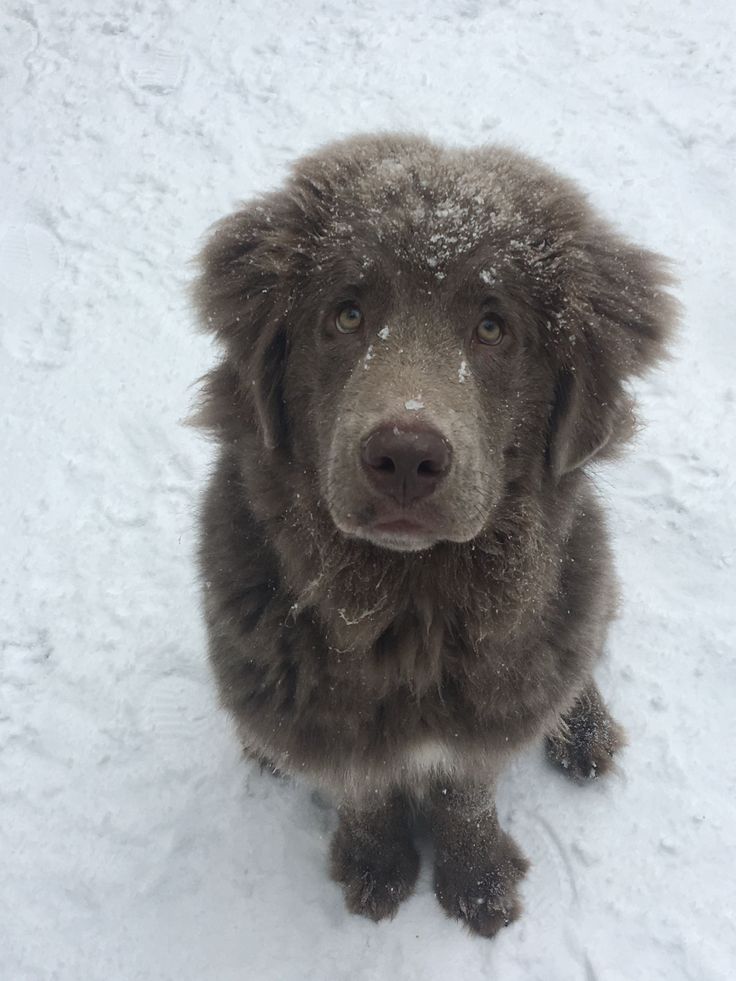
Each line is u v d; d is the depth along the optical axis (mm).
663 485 954
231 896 702
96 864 717
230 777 765
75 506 955
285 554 548
